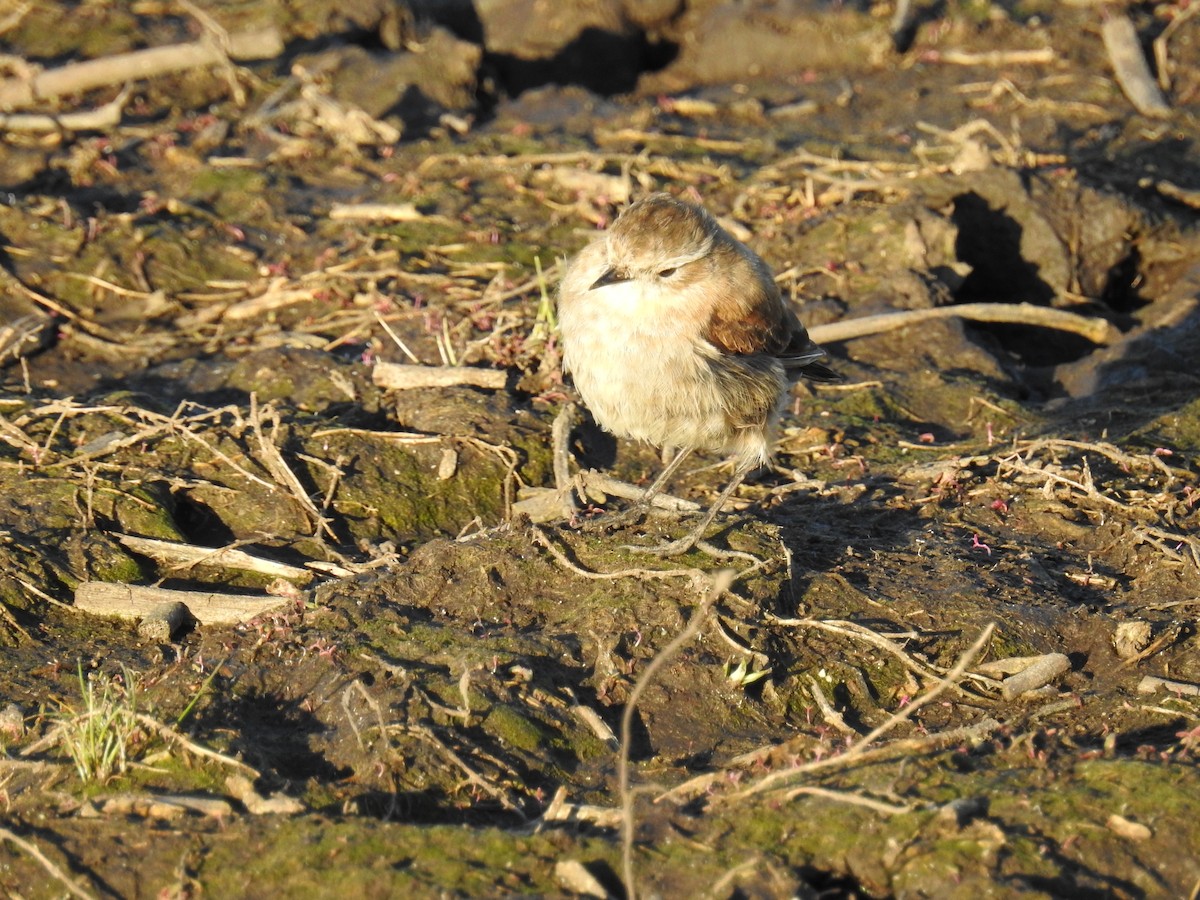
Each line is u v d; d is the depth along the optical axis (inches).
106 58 1154.7
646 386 606.9
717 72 1279.5
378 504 665.0
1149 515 642.8
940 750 486.0
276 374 771.4
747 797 458.9
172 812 453.1
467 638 537.0
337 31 1221.7
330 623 547.5
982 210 955.3
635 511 619.8
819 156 1063.6
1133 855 426.6
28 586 589.0
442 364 786.8
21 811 458.3
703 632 543.5
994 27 1290.6
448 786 471.2
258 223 973.8
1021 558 619.8
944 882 417.7
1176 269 970.7
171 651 558.6
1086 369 837.8
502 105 1179.9
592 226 978.7
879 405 776.3
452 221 973.8
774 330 631.8
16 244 920.9
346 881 420.8
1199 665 549.0
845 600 580.7
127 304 888.3
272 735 495.5
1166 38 1266.0
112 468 666.2
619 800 469.7
